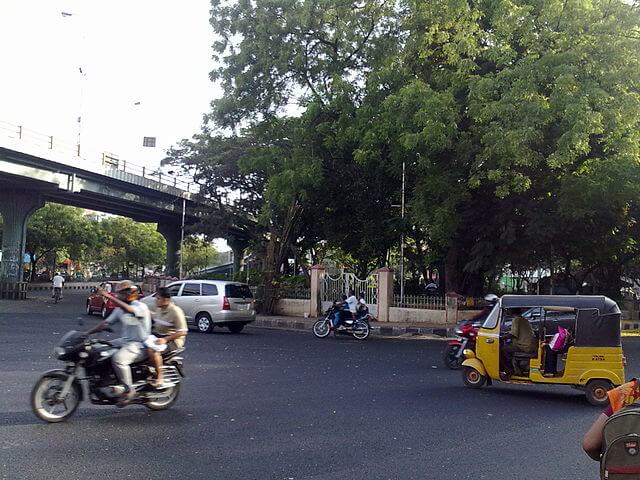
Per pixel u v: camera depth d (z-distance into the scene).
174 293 21.41
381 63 24.86
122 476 5.60
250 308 21.34
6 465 5.86
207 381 10.95
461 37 20.98
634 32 19.69
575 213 20.81
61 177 37.00
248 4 27.45
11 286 36.75
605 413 3.13
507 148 18.81
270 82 27.25
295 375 11.93
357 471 5.91
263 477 5.66
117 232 76.06
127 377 7.98
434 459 6.42
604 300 10.40
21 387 9.58
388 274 25.92
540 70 18.98
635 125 20.19
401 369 13.30
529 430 7.95
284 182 25.84
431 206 22.77
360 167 27.47
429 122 20.14
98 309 24.27
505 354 10.96
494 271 24.27
